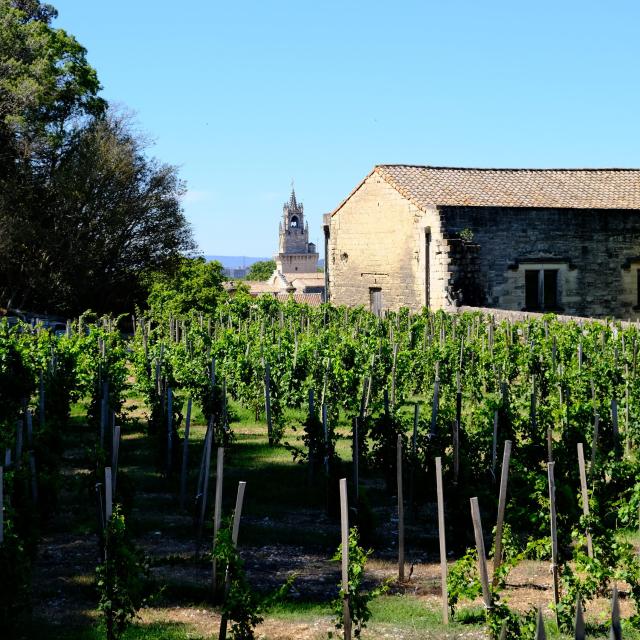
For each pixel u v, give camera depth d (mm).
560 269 34344
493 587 8758
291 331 27859
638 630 8695
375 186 37375
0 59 43594
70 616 9203
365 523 11875
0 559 8625
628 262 35094
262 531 12383
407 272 35906
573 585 9023
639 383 17438
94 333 23219
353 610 8305
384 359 22391
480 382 21938
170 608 9477
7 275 46406
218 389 17469
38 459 13133
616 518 11336
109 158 47344
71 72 48094
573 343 21844
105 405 14930
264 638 8641
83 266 46688
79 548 11562
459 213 33375
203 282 48156
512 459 12547
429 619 9148
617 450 13266
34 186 46344
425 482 13055
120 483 11836
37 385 19469
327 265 40000
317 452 15086
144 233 49844
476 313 29234
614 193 36531
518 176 38094
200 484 12258
